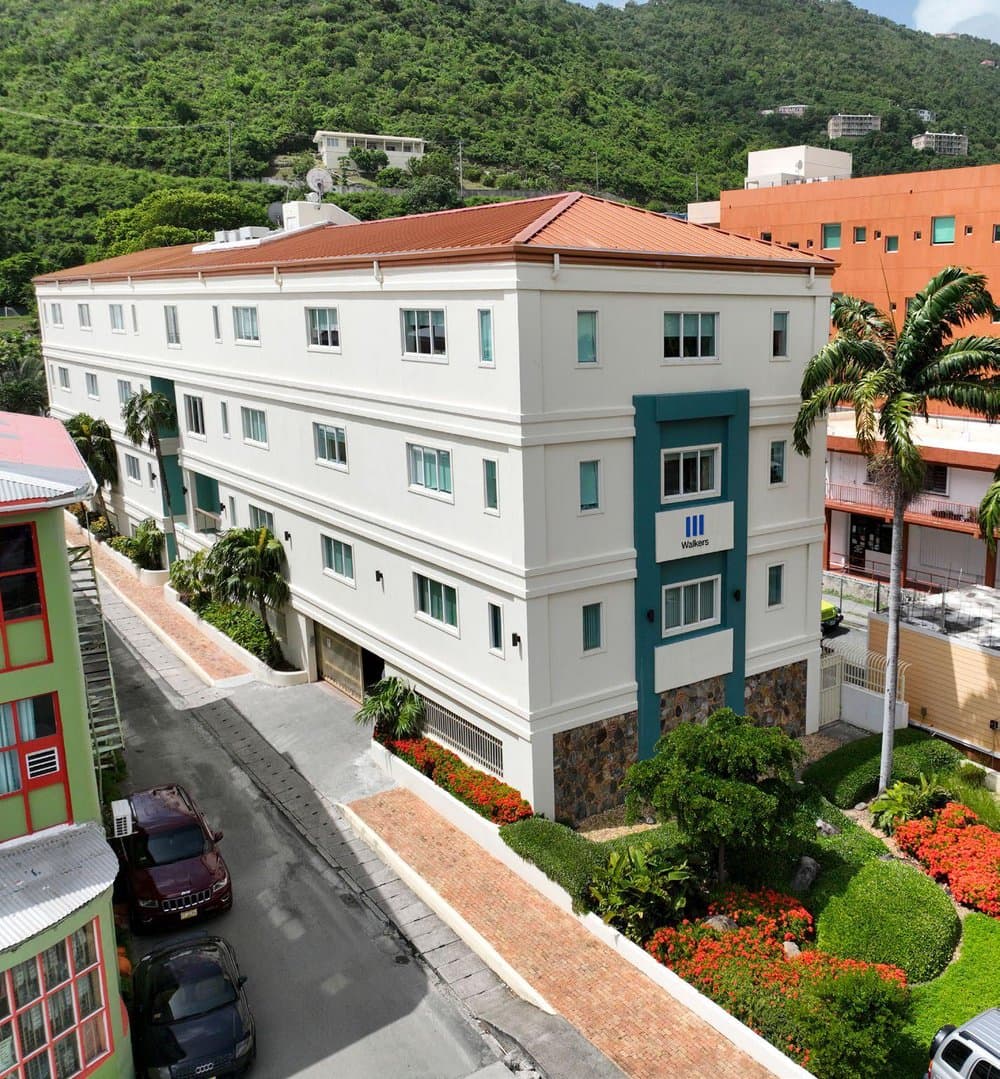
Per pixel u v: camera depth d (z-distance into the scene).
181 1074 14.84
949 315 21.42
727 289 22.77
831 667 27.31
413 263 22.19
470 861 21.02
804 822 18.06
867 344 21.80
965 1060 13.91
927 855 20.30
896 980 15.91
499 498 20.92
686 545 22.89
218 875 19.56
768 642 25.50
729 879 19.59
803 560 25.89
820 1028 14.82
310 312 27.34
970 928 18.42
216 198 84.62
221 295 32.03
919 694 26.45
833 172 83.31
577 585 21.27
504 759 22.45
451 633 23.53
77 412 50.53
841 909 18.59
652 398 21.75
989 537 20.73
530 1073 15.28
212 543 36.16
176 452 38.94
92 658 21.25
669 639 23.34
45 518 15.12
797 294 24.34
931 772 23.77
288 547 31.25
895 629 22.56
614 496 21.73
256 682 31.20
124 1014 15.17
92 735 20.08
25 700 15.40
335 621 28.92
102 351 44.84
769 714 25.94
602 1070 15.12
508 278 19.42
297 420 29.09
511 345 19.77
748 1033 15.40
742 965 16.62
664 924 18.17
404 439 24.03
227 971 16.44
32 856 15.07
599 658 22.12
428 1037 16.33
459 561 22.59
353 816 22.88
